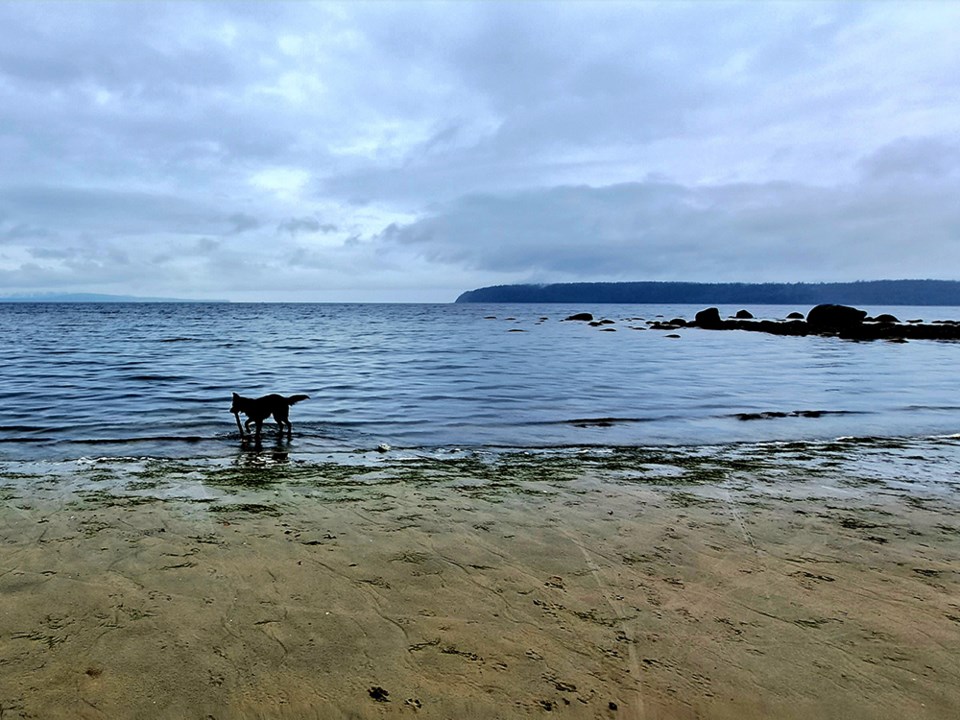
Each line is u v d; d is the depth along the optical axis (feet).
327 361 78.33
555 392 52.65
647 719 9.65
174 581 14.24
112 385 51.65
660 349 107.65
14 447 30.42
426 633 12.07
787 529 19.13
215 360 77.00
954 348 112.78
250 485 23.53
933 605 13.78
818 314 171.83
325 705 9.77
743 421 41.04
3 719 9.17
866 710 9.98
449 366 73.87
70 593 13.47
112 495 21.77
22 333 137.80
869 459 30.01
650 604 13.62
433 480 24.90
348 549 16.61
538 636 12.09
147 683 10.19
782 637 12.23
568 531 18.63
